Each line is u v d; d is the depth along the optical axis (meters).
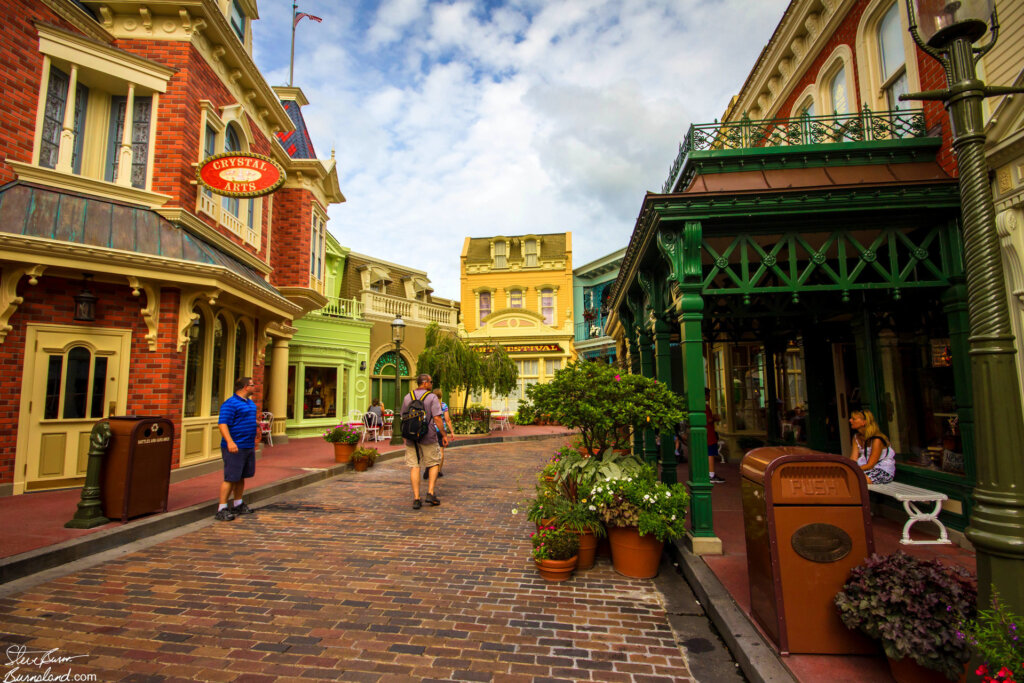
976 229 2.60
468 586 4.63
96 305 8.13
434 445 7.84
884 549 5.03
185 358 8.94
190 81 9.59
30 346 7.55
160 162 9.25
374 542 5.90
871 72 7.72
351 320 19.73
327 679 3.11
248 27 12.34
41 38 8.20
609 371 5.73
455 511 7.42
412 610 4.12
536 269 28.72
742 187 5.46
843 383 8.85
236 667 3.22
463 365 19.22
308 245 15.29
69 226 7.66
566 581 4.78
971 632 2.46
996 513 2.38
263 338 12.38
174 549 5.54
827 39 8.97
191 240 8.88
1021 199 4.61
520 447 16.23
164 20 9.57
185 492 7.73
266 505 7.70
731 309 7.68
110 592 4.36
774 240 6.16
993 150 4.77
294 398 17.61
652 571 4.89
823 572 3.16
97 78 8.98
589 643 3.60
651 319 7.28
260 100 12.34
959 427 5.48
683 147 6.03
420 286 25.61
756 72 11.46
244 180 9.60
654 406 5.42
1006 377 2.47
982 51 2.74
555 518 4.94
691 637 3.70
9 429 7.36
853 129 5.98
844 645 3.10
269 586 4.56
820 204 5.08
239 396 6.97
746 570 4.59
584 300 29.22
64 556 4.98
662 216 5.28
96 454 5.86
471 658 3.39
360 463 10.95
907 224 5.32
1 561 4.52
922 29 2.79
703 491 5.18
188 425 9.08
